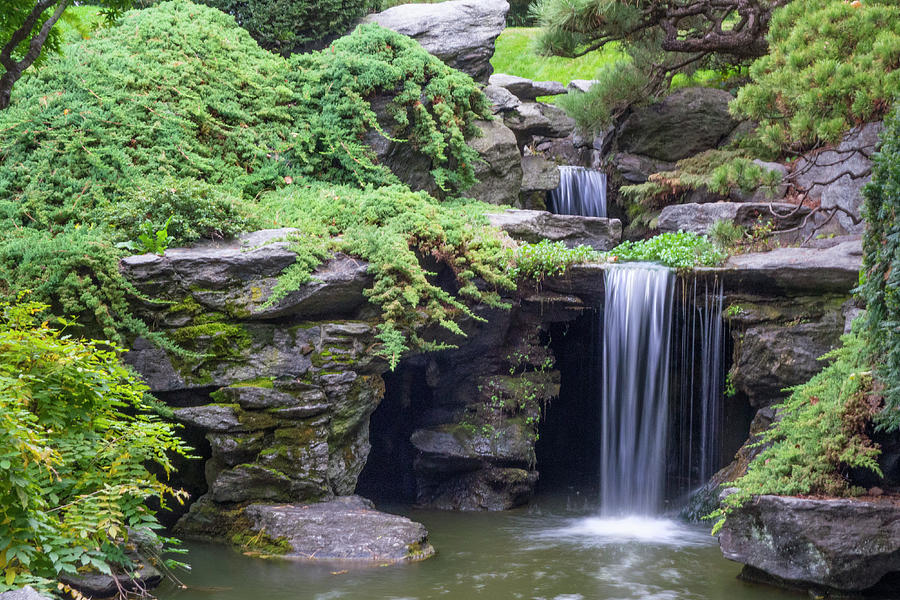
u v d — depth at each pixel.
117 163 12.17
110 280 10.12
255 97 14.41
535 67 25.80
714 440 13.00
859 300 11.45
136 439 6.76
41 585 5.37
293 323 10.59
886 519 8.16
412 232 11.80
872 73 10.27
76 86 12.94
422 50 15.09
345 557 9.35
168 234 10.98
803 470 8.75
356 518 9.88
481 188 15.87
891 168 8.59
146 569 8.04
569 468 14.55
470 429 13.01
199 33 14.64
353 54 14.60
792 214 14.27
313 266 10.51
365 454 11.30
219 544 9.95
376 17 17.22
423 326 11.32
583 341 14.09
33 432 5.36
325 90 14.50
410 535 9.73
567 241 15.26
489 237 12.70
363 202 12.27
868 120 10.86
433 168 14.94
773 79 11.27
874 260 8.87
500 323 12.90
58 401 6.44
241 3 16.77
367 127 14.33
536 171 17.28
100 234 10.66
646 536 11.04
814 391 9.73
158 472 10.68
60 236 10.45
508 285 12.02
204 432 10.70
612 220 15.85
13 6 9.20
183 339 10.33
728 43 17.22
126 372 7.09
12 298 9.70
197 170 12.77
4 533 5.39
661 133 18.69
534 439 13.13
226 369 10.36
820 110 10.79
